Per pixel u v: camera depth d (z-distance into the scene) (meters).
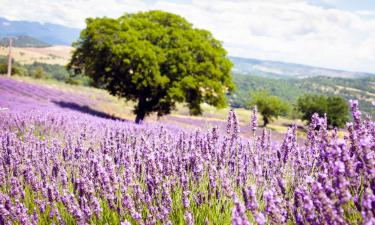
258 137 5.24
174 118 36.69
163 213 3.43
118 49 22.55
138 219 3.29
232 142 4.92
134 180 4.31
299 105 57.72
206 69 23.92
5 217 3.61
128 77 23.64
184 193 3.50
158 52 23.17
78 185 3.62
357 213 2.66
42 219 3.82
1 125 9.71
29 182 4.43
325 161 3.17
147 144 4.55
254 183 4.41
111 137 5.98
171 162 4.27
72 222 3.80
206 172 4.46
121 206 3.50
